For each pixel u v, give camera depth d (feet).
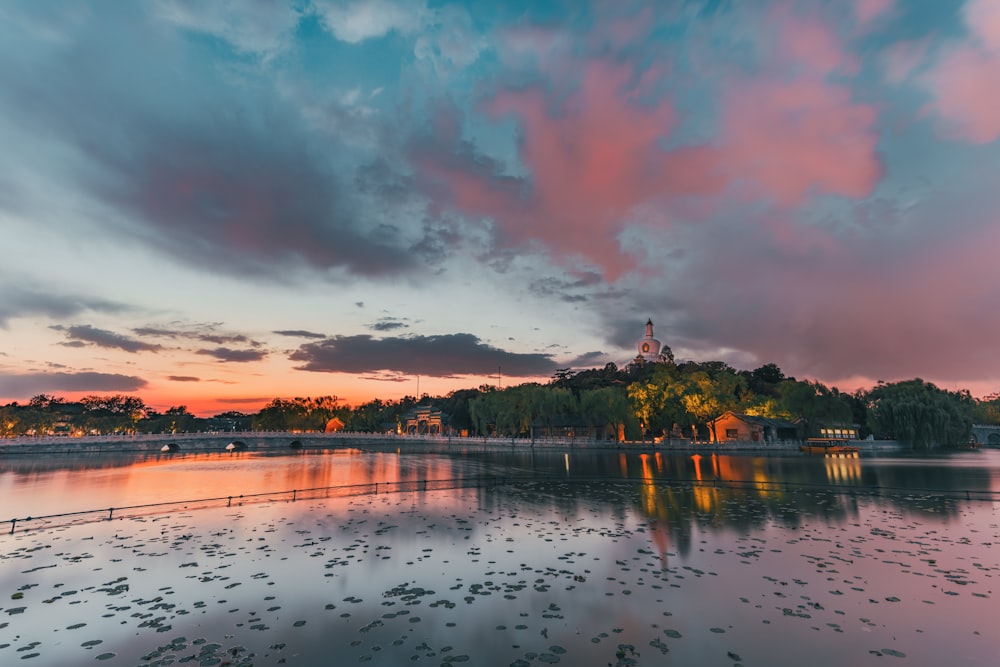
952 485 134.21
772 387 447.83
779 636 40.83
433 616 45.27
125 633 41.91
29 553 68.39
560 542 71.92
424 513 95.91
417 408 593.42
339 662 36.68
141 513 98.37
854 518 88.33
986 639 40.01
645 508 99.91
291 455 331.57
